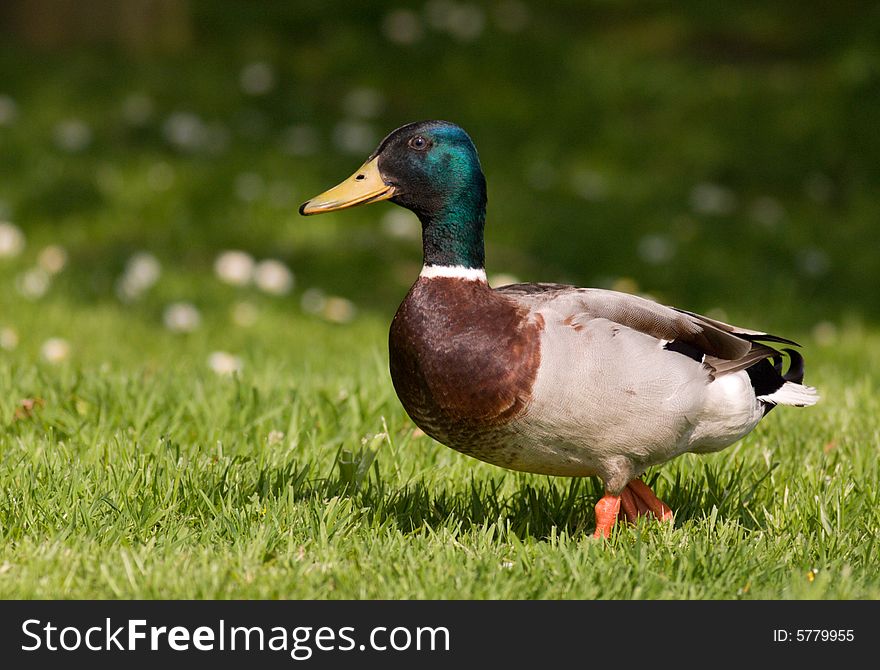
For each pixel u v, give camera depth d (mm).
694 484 7121
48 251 13883
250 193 16734
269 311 13297
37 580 5434
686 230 17359
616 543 6141
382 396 8391
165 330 12320
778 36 25938
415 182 6184
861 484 7148
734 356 6086
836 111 21469
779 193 19828
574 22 26297
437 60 22625
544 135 20516
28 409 7777
